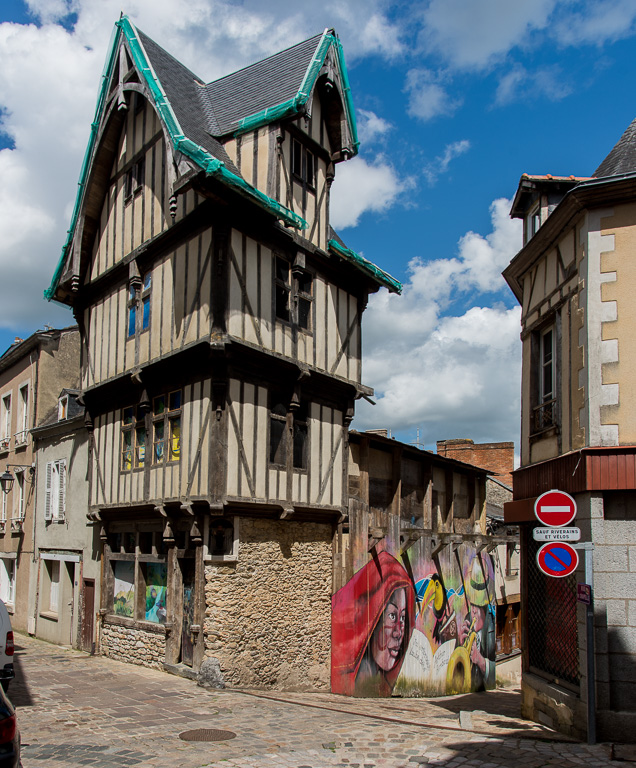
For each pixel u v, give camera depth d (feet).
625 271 25.11
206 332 35.27
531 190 32.73
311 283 41.98
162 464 38.45
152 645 38.81
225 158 38.58
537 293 31.65
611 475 23.91
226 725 25.70
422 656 48.06
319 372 41.04
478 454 85.66
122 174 44.86
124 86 41.78
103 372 45.21
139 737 23.63
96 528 46.85
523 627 30.96
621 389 24.58
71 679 35.04
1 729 13.84
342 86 42.70
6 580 63.67
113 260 44.96
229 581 35.29
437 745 22.45
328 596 41.91
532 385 31.86
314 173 42.16
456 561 53.98
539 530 22.62
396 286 47.44
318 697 37.09
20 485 62.08
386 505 50.19
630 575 23.58
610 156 28.76
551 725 26.20
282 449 38.78
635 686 23.03
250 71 45.83
